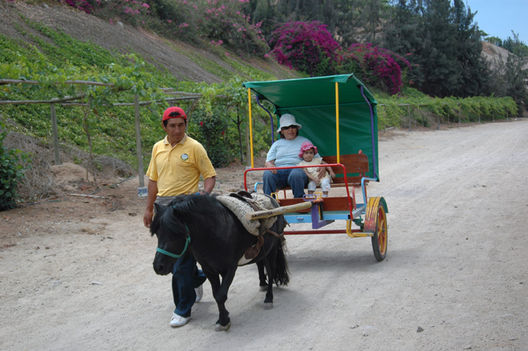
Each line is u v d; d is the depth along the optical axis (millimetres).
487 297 4859
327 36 39406
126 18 23703
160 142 4742
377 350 3879
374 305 4812
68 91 9414
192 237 3918
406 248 6898
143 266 6328
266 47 35031
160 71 19891
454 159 17531
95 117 13891
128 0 24438
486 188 11305
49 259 6406
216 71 25125
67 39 17219
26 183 9320
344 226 8391
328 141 7719
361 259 6488
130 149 13625
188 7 28891
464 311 4547
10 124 11297
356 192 11367
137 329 4480
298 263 6480
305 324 4457
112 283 5715
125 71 9828
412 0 51594
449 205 9680
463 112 43344
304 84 6215
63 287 5559
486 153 19000
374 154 7250
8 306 5012
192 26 28297
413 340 4016
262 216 4406
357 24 49438
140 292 5441
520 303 4668
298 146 6984
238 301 5137
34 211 8375
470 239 7141
